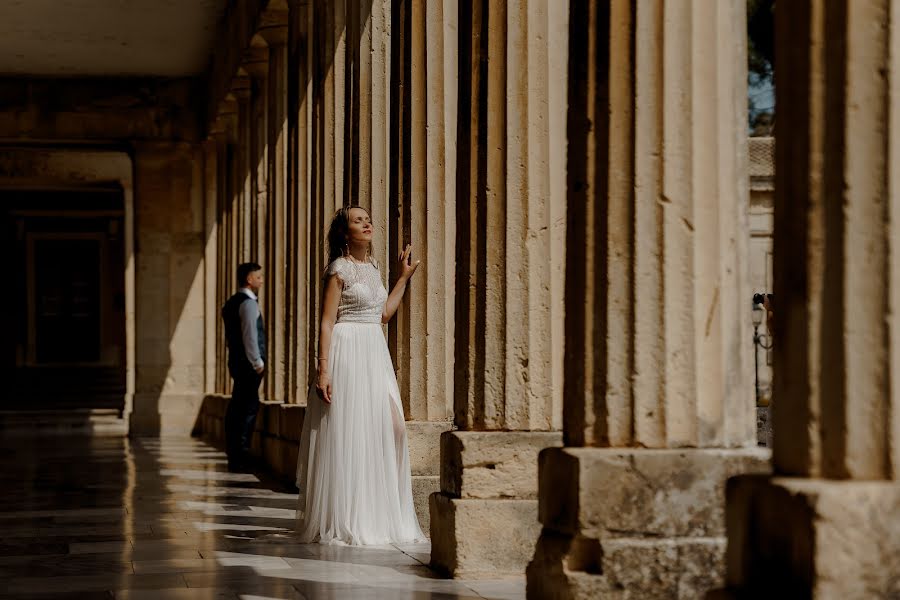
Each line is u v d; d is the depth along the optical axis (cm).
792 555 423
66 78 2825
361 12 1201
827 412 431
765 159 1605
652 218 597
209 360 2806
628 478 591
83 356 4203
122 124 2830
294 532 1015
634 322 596
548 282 779
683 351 596
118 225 4184
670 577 588
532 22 789
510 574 764
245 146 2278
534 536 765
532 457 768
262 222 2064
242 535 999
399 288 988
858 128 425
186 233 2839
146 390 2812
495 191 780
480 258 784
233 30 2222
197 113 2847
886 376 424
